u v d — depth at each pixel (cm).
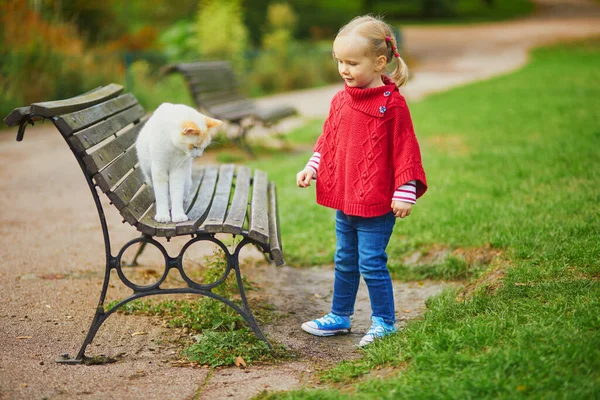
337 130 338
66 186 714
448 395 246
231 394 279
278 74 1748
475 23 3369
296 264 483
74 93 1257
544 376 252
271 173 736
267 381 294
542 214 481
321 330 357
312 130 1043
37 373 299
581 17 3397
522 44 2400
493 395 244
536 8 3903
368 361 302
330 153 343
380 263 338
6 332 348
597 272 364
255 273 464
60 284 427
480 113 1027
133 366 311
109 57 1473
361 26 322
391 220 338
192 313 366
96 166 302
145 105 1330
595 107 993
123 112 420
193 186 426
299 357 328
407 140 322
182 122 324
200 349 324
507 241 440
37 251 497
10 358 315
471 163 692
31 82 1204
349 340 353
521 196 548
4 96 1130
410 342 302
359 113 327
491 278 391
